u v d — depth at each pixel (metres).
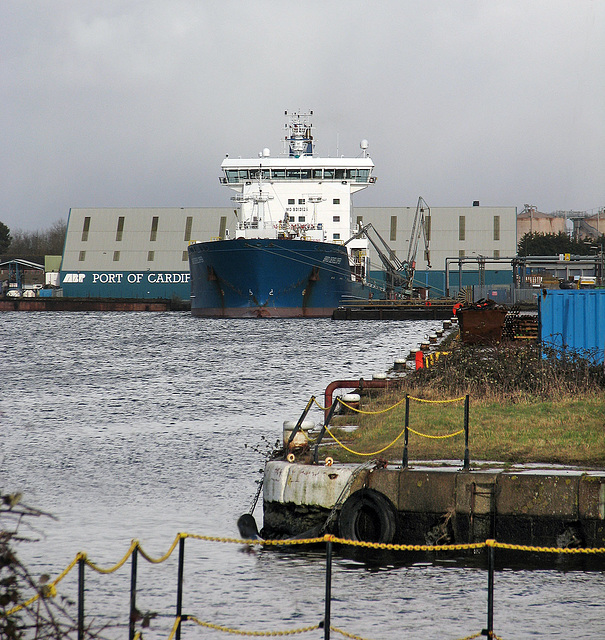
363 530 62.00
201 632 48.47
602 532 58.69
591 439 73.12
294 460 67.50
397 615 50.44
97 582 56.16
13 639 34.84
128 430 111.75
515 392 98.44
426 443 74.88
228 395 147.12
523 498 59.69
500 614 50.31
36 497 77.06
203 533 66.75
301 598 53.28
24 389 158.62
